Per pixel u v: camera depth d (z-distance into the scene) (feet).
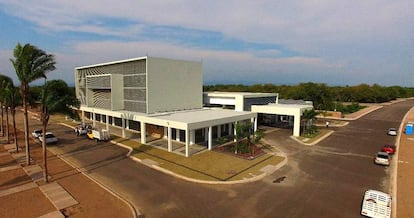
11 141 120.16
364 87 403.34
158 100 129.70
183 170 79.15
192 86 146.92
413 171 79.97
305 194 62.95
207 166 83.15
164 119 104.37
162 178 73.00
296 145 114.62
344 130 154.71
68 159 90.89
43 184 67.46
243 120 124.47
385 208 50.52
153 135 130.82
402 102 399.85
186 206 56.34
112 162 87.61
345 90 392.68
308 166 84.53
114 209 53.98
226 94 166.09
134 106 135.33
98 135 118.01
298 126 135.03
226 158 92.12
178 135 117.80
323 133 143.84
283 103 192.24
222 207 55.93
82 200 58.18
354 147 111.75
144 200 59.11
